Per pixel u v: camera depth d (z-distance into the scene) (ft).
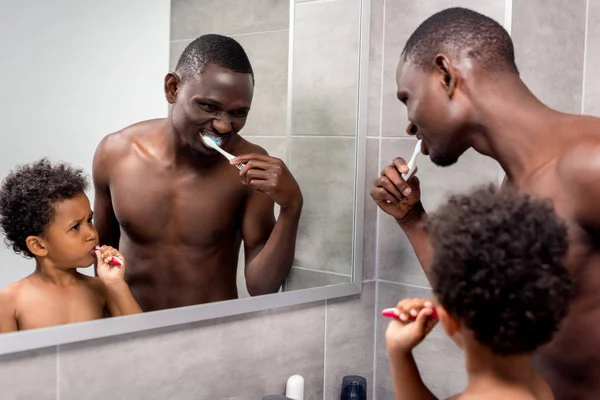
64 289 3.24
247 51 3.98
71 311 3.27
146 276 3.58
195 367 3.85
